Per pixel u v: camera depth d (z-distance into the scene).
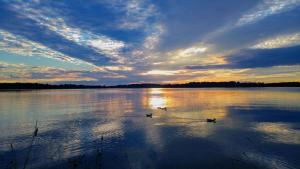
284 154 15.34
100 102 59.03
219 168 13.20
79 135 20.61
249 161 14.18
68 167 13.27
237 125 24.92
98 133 21.39
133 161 14.20
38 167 13.28
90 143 18.02
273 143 17.81
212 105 47.91
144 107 44.94
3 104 52.53
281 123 25.84
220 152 15.77
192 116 31.88
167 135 20.45
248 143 17.86
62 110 40.12
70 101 63.06
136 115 33.31
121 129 23.14
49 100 66.69
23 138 19.52
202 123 26.31
